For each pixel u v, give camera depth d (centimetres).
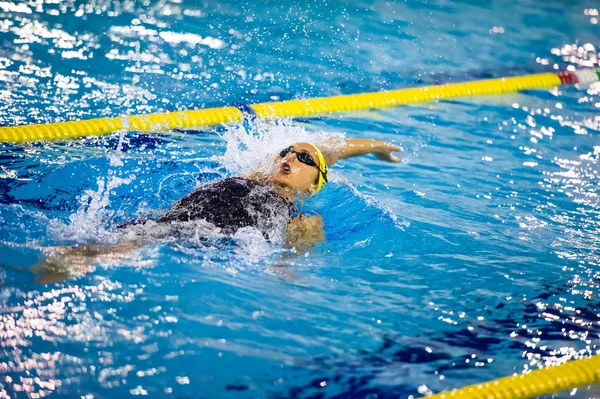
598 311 956
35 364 732
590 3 2822
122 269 901
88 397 697
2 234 946
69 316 809
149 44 1881
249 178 1134
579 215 1259
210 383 739
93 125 1395
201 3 2288
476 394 775
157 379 734
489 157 1477
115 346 773
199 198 1026
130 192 1130
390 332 869
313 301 910
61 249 924
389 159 1341
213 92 1633
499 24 2450
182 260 938
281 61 1877
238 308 869
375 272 1002
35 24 1922
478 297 967
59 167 1194
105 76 1642
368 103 1684
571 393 809
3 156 1225
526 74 1983
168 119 1470
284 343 820
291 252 1016
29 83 1547
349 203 1197
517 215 1239
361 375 786
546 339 890
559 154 1517
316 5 2392
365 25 2259
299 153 1153
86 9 2103
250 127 1495
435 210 1226
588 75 2003
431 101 1758
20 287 844
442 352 844
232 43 1966
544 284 1015
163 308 845
